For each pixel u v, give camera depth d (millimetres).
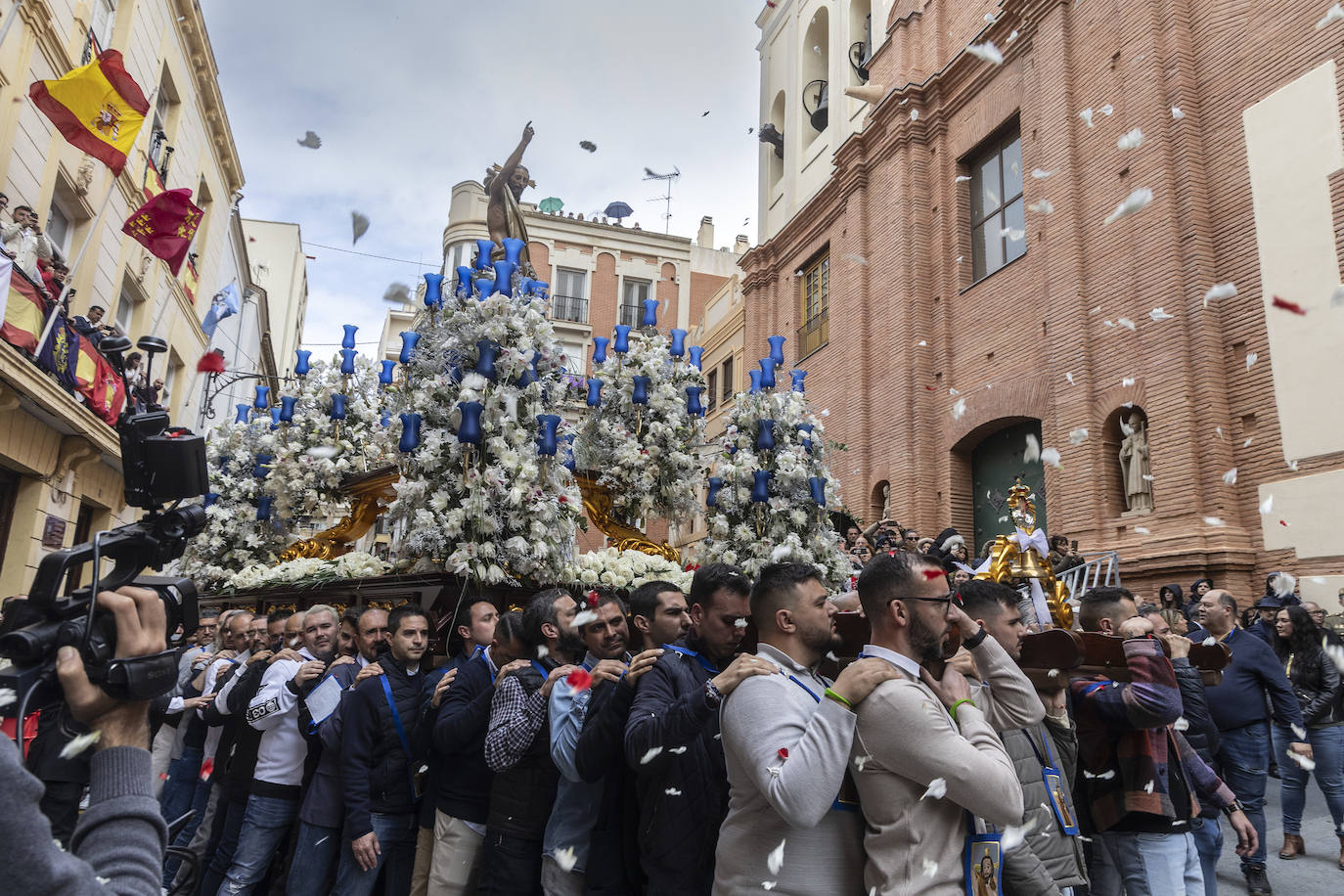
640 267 30109
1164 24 10508
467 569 5652
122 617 1329
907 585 2396
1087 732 3477
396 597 6391
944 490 13688
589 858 3152
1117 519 10344
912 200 14906
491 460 6199
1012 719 2752
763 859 2326
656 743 2676
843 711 2184
